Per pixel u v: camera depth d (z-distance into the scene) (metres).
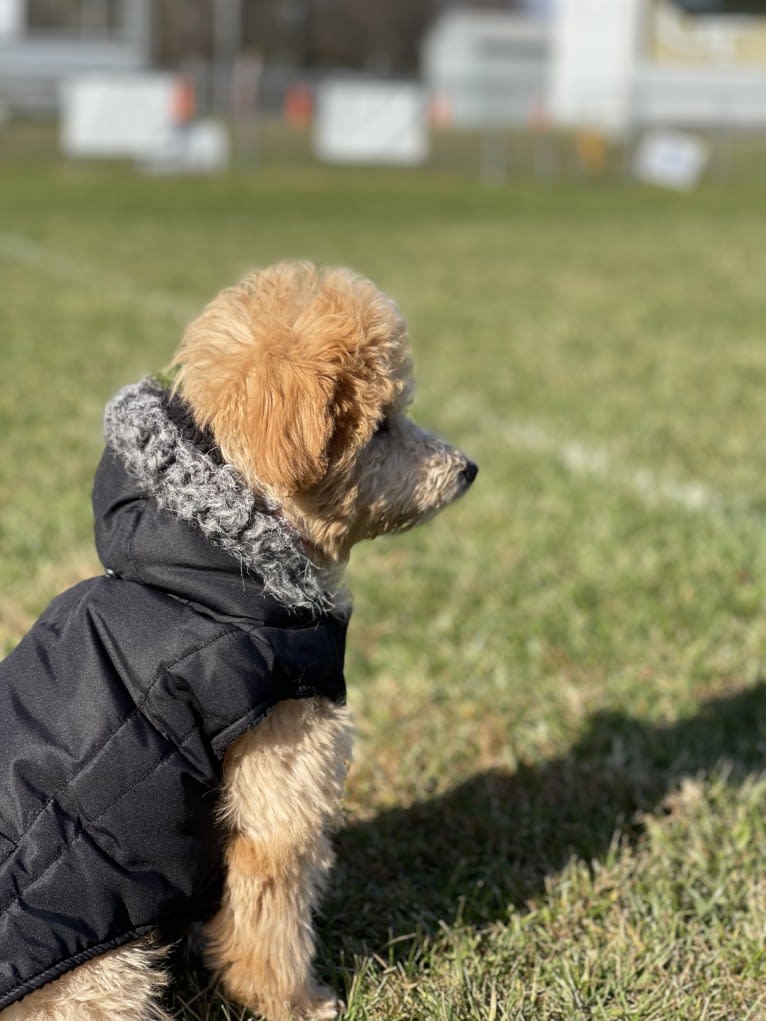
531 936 2.93
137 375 9.04
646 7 36.97
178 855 2.33
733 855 3.25
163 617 2.38
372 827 3.40
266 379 2.41
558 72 41.19
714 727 3.97
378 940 2.94
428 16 64.81
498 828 3.39
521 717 4.05
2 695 2.39
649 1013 2.67
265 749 2.45
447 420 7.98
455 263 17.23
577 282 15.63
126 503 2.48
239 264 16.08
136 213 22.50
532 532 5.77
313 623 2.54
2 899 2.19
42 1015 2.21
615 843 3.26
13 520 5.58
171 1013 2.65
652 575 5.20
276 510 2.50
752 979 2.80
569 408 8.41
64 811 2.27
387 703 4.10
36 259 16.25
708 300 14.28
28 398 8.14
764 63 37.72
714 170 33.66
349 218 22.89
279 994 2.61
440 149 34.47
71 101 29.30
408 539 5.70
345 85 35.84
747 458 7.11
